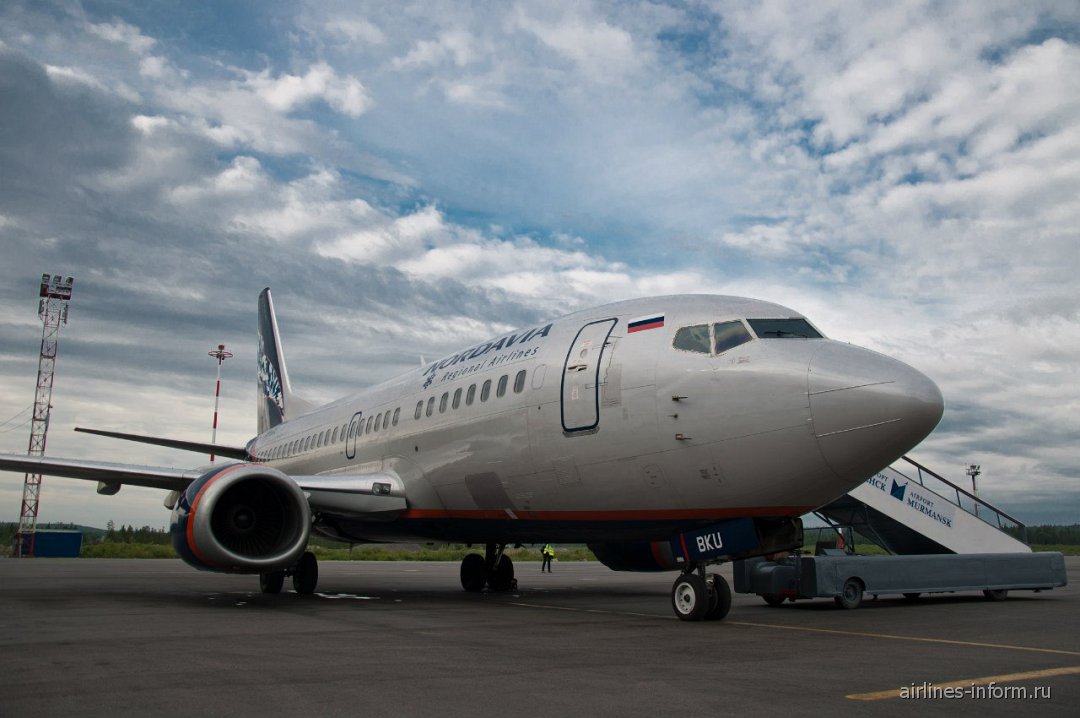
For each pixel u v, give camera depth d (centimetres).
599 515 1127
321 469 1894
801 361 941
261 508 1314
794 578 1317
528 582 2208
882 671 635
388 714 475
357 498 1470
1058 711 493
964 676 613
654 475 1029
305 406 2470
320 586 1866
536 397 1187
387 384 1753
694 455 985
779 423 927
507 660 679
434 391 1465
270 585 1551
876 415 884
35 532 5100
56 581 2017
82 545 5347
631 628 935
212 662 658
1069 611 1290
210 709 485
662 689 554
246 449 2600
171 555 5291
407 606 1257
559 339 1220
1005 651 763
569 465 1130
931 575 1408
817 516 2016
